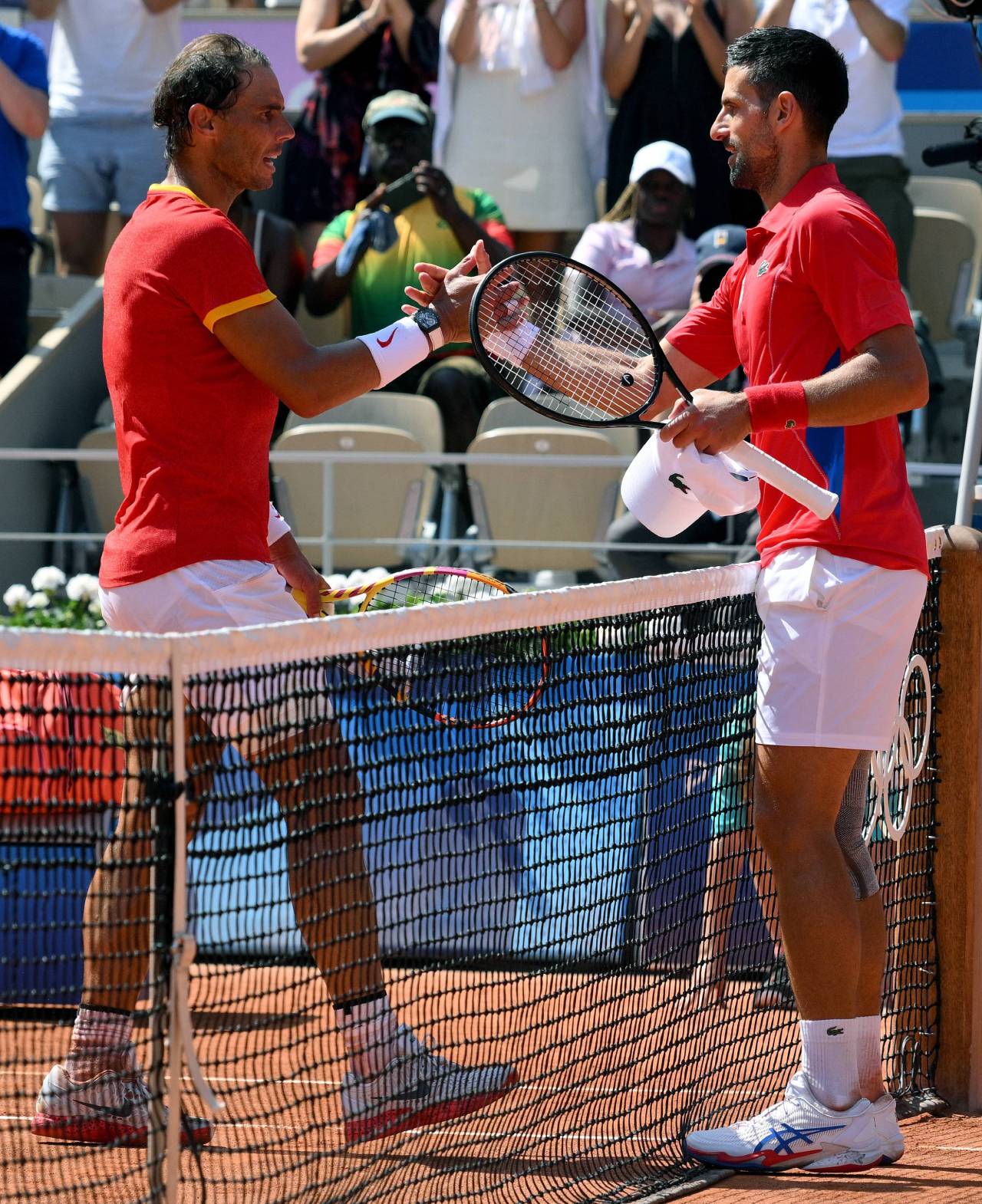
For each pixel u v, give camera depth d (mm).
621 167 28359
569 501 24312
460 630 9820
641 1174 10922
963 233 29828
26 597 21156
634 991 11648
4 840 8438
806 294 11055
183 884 8406
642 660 11391
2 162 26969
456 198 26891
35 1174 10047
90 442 25438
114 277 11375
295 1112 11562
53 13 29781
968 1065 13320
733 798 12312
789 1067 12852
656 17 28094
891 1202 10273
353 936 9797
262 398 11445
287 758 9227
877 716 11102
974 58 33031
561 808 11062
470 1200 9977
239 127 11477
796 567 11195
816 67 11406
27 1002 10102
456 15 28406
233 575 11250
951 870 13328
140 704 8492
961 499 13930
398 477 24562
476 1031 11742
